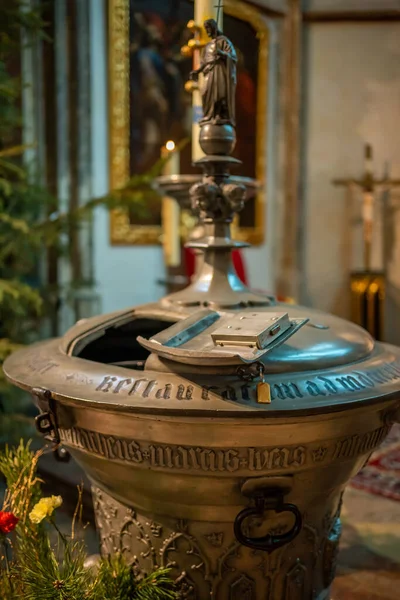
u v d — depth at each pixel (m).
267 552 1.17
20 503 1.26
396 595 1.51
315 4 4.20
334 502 1.28
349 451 1.12
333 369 1.11
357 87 4.34
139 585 1.19
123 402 1.00
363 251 4.52
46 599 1.13
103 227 3.30
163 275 3.55
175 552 1.18
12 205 2.39
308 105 4.34
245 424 0.99
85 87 3.08
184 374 1.06
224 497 1.10
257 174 4.16
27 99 2.98
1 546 1.38
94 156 3.22
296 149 4.25
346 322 1.35
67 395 1.05
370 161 4.39
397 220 4.45
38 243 2.25
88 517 1.85
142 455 1.08
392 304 4.54
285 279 4.33
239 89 3.96
